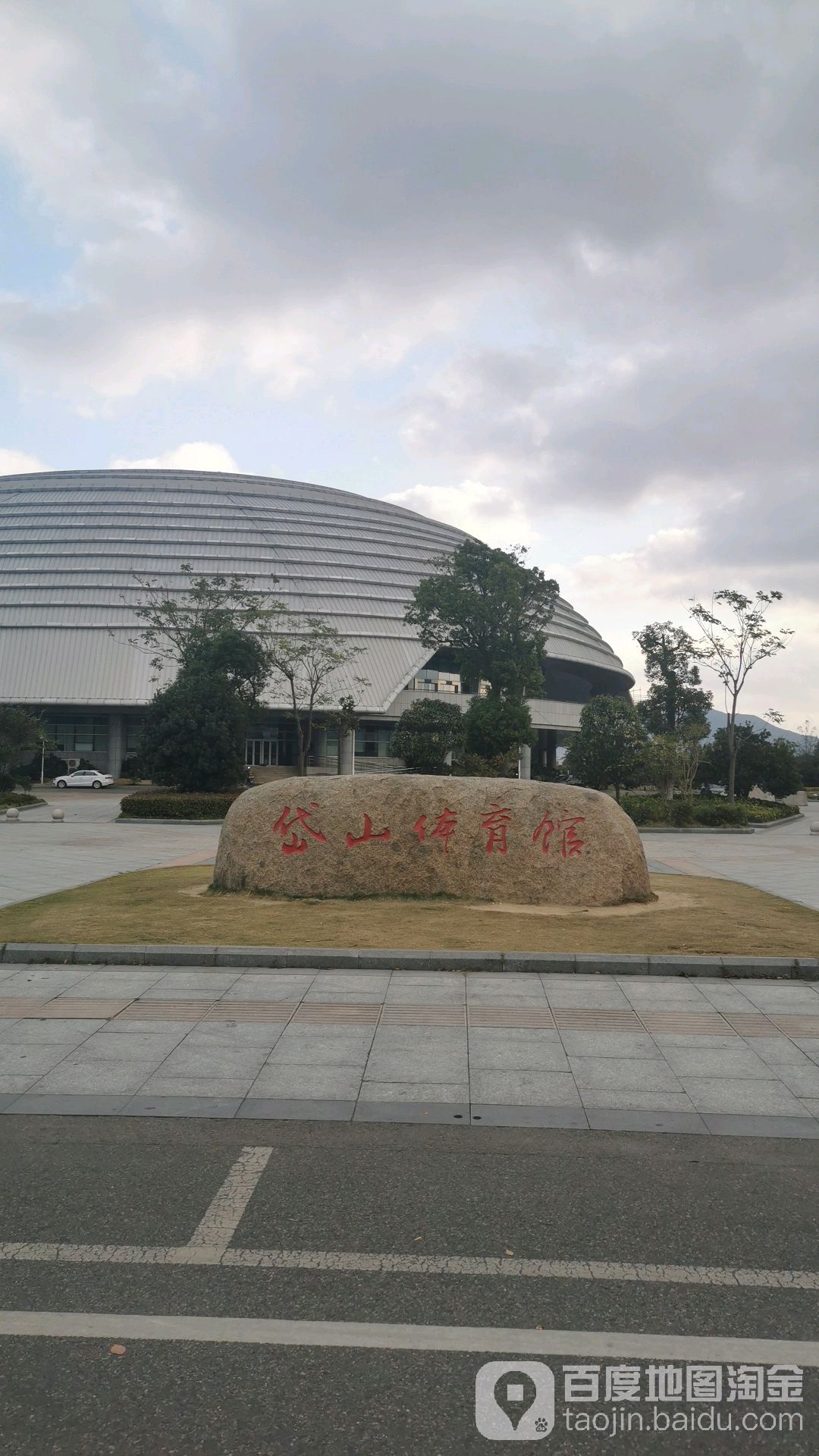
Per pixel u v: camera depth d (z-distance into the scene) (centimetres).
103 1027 729
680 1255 411
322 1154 511
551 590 4881
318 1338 351
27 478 7331
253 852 1320
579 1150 519
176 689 3862
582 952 938
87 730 5978
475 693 6369
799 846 2588
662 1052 681
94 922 1087
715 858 2200
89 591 5962
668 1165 502
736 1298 379
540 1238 423
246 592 5100
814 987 863
